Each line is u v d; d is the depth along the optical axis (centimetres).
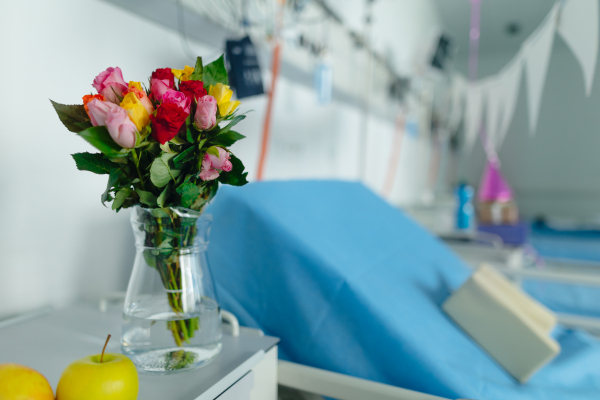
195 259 57
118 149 46
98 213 90
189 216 54
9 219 73
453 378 71
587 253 329
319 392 70
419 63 292
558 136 486
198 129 52
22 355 59
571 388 89
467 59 442
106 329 70
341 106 221
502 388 78
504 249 195
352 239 108
